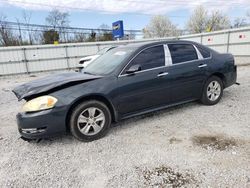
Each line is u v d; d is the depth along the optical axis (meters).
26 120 3.06
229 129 3.49
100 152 3.04
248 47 16.30
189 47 4.39
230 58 4.93
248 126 3.55
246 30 16.27
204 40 20.55
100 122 3.48
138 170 2.56
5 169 2.75
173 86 4.07
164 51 4.05
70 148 3.21
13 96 7.59
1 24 30.69
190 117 4.11
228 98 5.16
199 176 2.38
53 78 3.75
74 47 19.12
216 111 4.33
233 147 2.93
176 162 2.67
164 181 2.34
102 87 3.39
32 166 2.79
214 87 4.68
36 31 32.19
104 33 34.31
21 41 31.88
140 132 3.61
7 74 17.02
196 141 3.16
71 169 2.67
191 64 4.28
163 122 3.96
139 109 3.80
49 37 32.66
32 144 3.41
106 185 2.33
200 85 4.46
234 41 17.39
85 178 2.48
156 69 3.87
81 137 3.34
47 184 2.41
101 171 2.59
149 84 3.78
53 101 3.10
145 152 2.96
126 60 3.68
